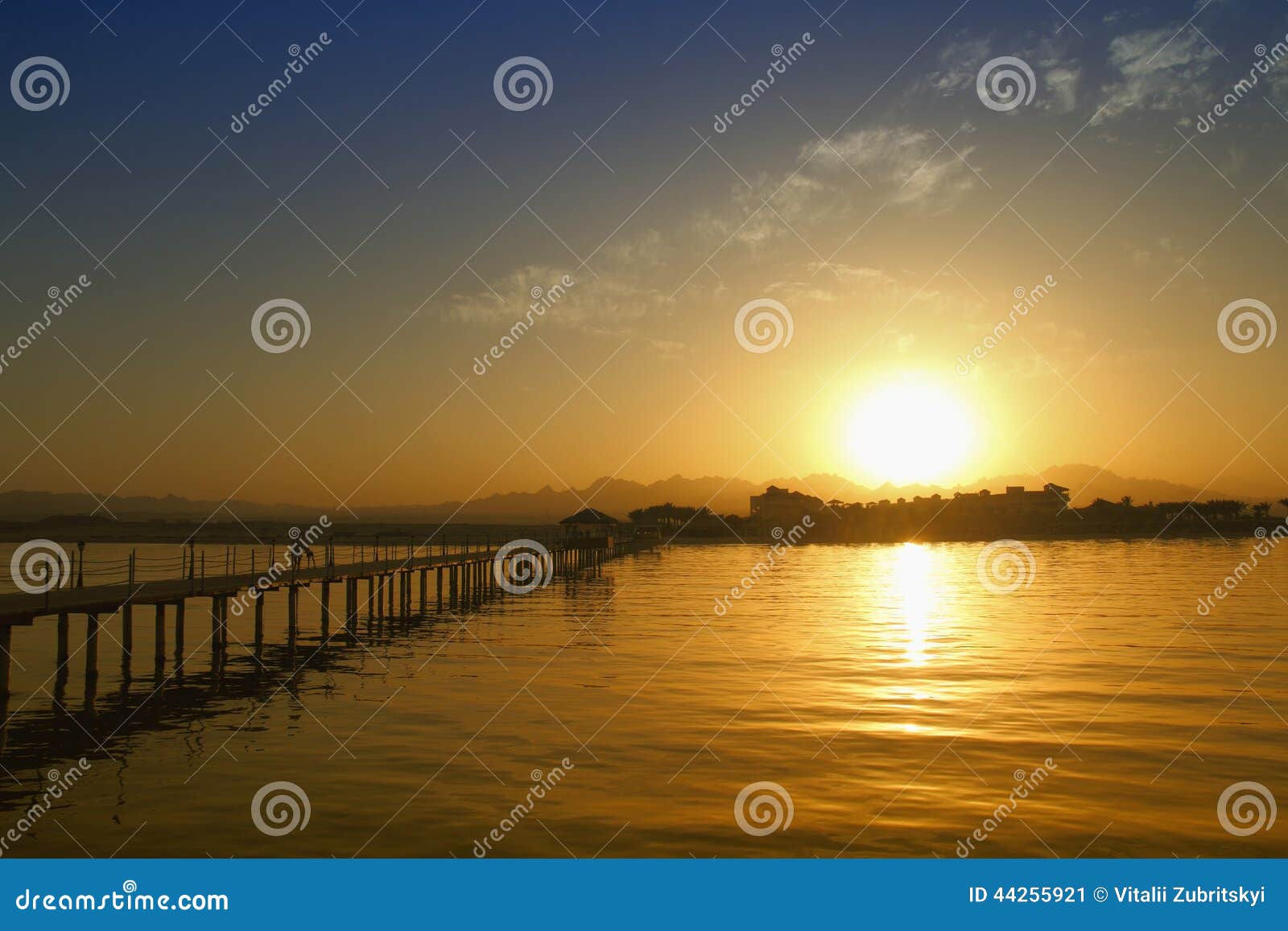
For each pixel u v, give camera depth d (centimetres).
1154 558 9738
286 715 2019
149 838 1280
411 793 1441
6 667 2014
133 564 2542
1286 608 4272
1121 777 1511
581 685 2344
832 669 2550
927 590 5744
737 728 1842
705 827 1306
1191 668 2541
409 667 2669
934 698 2136
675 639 3275
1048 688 2248
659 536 15175
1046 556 10744
